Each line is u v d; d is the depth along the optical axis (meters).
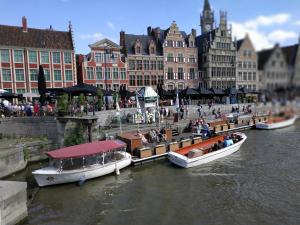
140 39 51.34
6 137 23.28
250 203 13.45
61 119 22.20
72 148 17.72
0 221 10.54
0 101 28.31
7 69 37.34
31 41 39.19
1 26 38.31
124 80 47.03
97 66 44.50
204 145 22.70
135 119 28.34
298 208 12.75
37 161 21.36
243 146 24.98
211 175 17.59
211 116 34.72
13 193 11.45
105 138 22.89
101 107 27.58
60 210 13.43
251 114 34.28
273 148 23.95
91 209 13.46
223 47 55.66
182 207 13.27
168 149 21.86
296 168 18.38
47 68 39.78
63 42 41.41
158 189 15.58
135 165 19.52
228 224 11.55
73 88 24.22
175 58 52.84
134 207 13.49
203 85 55.91
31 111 24.39
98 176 17.38
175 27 52.75
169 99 38.00
